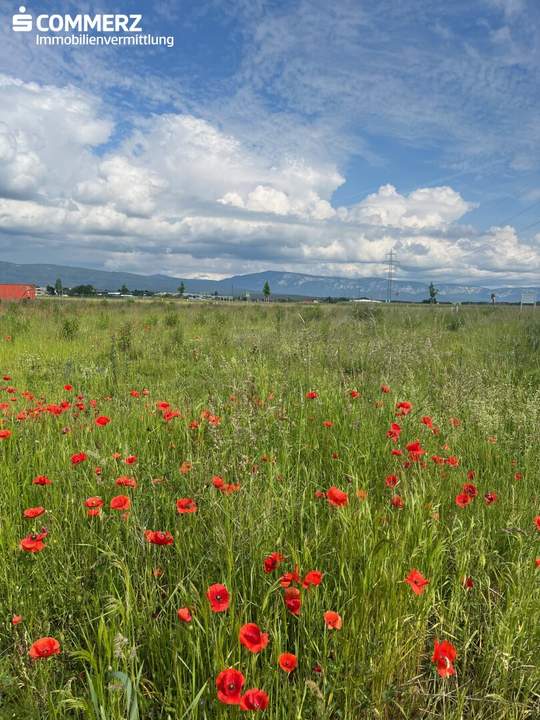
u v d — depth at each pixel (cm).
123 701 167
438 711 201
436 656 173
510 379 670
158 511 298
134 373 809
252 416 381
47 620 219
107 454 361
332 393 509
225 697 140
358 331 1027
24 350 1075
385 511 264
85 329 1504
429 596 213
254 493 271
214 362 774
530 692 201
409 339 888
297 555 228
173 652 189
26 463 358
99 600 226
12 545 247
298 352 695
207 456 338
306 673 189
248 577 228
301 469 359
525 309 2103
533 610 220
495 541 288
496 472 369
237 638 180
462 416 479
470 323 1495
